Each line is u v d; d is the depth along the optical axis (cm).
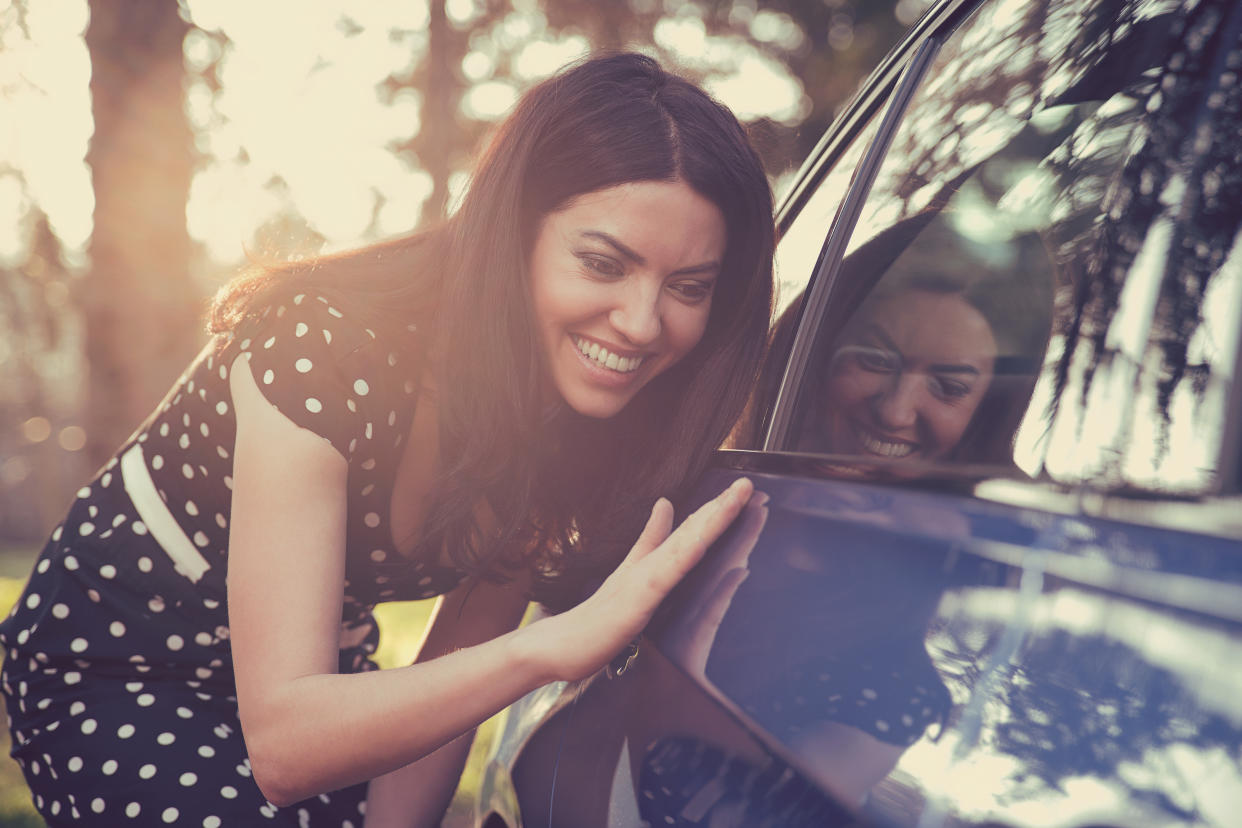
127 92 550
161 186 557
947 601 80
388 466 131
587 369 129
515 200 123
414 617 703
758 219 128
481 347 126
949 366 105
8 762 364
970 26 134
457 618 171
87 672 146
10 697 151
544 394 139
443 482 129
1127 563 68
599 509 148
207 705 146
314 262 136
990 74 124
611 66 126
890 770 77
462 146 1101
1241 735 56
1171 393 76
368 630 173
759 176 127
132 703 143
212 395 134
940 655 78
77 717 142
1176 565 65
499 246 124
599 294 123
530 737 150
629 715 121
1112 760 62
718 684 103
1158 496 72
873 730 80
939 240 115
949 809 70
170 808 133
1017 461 89
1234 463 68
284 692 111
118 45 548
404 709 108
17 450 2197
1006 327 100
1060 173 103
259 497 117
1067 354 90
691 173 120
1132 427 78
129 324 558
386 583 148
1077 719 65
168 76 559
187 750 138
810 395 126
